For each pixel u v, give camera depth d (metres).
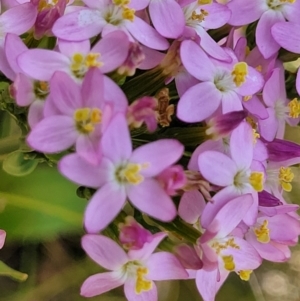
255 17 0.10
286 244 0.10
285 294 0.14
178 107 0.10
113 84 0.09
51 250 0.14
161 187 0.09
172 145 0.09
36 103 0.09
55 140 0.09
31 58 0.09
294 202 0.13
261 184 0.10
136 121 0.09
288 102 0.11
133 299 0.10
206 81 0.10
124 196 0.09
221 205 0.10
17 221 0.12
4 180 0.12
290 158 0.10
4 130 0.12
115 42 0.09
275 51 0.10
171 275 0.10
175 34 0.10
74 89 0.09
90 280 0.10
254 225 0.10
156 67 0.10
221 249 0.10
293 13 0.10
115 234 0.10
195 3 0.10
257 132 0.10
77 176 0.09
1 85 0.10
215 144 0.10
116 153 0.09
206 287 0.10
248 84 0.10
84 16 0.10
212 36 0.10
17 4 0.10
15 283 0.13
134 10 0.10
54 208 0.12
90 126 0.09
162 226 0.10
